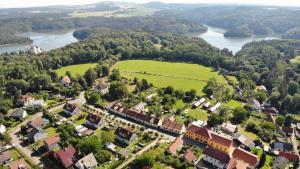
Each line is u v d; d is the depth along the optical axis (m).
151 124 166.75
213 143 144.75
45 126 159.00
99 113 182.38
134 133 146.75
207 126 167.75
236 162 124.69
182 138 153.75
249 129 170.12
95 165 123.62
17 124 162.25
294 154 138.62
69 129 148.38
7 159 125.94
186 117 180.88
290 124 182.50
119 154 133.12
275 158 138.12
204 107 198.25
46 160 128.62
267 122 173.38
